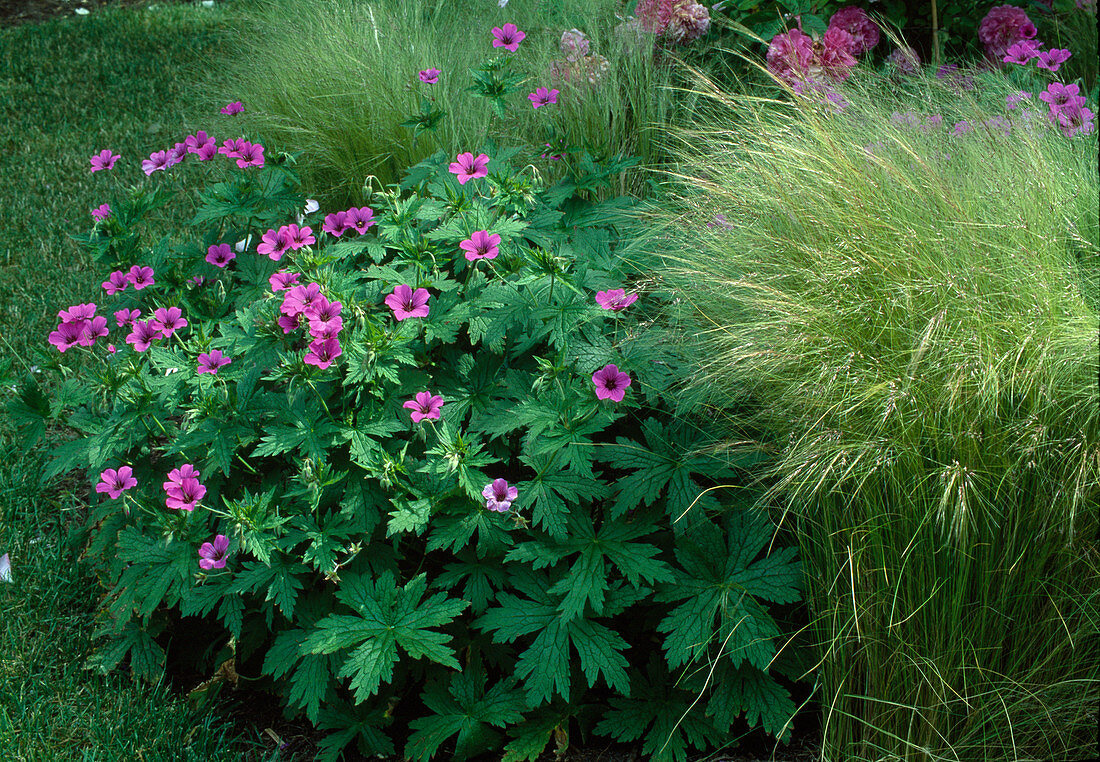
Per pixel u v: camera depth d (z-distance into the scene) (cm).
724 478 247
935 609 206
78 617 288
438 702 239
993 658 210
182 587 242
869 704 218
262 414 251
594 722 241
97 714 252
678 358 251
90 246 301
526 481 236
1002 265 224
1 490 333
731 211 272
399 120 424
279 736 253
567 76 417
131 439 261
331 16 514
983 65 387
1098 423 200
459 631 248
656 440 241
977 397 202
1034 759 208
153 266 306
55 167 570
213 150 318
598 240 298
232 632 248
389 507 248
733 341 233
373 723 242
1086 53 403
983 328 210
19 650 276
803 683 241
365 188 300
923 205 244
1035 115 283
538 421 236
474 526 233
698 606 224
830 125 293
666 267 269
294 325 245
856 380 212
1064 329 205
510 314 253
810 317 224
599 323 261
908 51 362
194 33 764
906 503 205
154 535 259
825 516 212
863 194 249
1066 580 205
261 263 309
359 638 222
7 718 248
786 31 406
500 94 321
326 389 249
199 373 253
